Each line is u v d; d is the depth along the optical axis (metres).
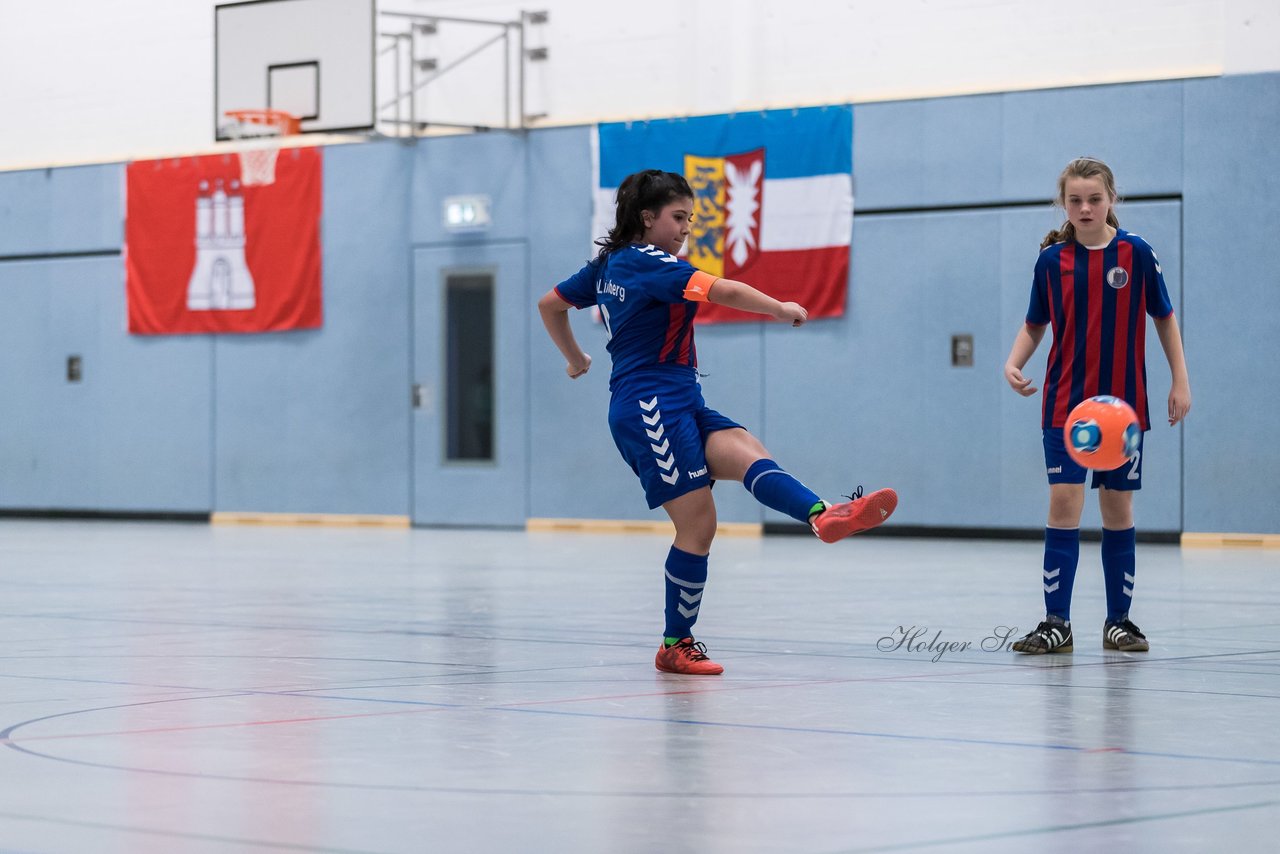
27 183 27.11
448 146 23.92
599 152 22.75
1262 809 4.32
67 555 17.31
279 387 25.20
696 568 7.38
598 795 4.52
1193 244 19.42
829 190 21.30
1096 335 8.18
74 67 27.33
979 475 20.58
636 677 7.26
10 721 5.95
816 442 21.47
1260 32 19.08
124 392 26.44
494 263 23.58
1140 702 6.39
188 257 25.80
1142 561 16.27
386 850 3.84
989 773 4.84
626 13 22.98
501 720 5.95
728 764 5.01
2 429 27.50
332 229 24.77
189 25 26.36
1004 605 11.09
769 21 22.11
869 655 8.13
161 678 7.24
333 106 22.94
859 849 3.85
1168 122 19.52
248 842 3.93
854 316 21.23
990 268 20.47
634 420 7.36
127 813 4.28
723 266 21.89
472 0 24.09
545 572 14.59
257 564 15.80
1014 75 20.66
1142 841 3.93
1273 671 7.43
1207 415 19.38
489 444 23.75
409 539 20.70
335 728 5.76
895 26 21.34
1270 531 19.14
